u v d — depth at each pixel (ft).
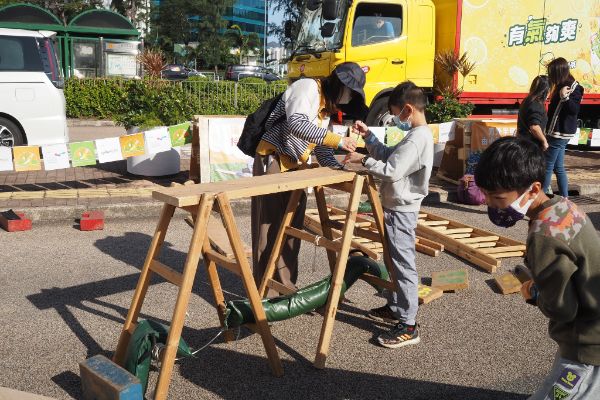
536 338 14.33
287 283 15.29
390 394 11.68
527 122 25.14
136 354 11.12
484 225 25.25
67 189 28.48
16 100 34.01
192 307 15.80
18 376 12.07
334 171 13.51
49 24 76.28
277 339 13.99
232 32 272.92
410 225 13.47
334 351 13.44
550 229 6.93
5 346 13.35
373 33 39.06
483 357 13.30
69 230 22.82
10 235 22.00
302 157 14.51
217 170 29.14
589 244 6.88
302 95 13.73
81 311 15.39
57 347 13.39
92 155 26.45
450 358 13.23
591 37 44.98
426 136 13.01
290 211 13.97
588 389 7.10
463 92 41.19
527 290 7.88
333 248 13.06
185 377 12.18
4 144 34.19
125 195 27.04
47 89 34.83
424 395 11.67
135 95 33.63
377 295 16.87
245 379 12.16
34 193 27.12
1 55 33.94
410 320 13.79
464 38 40.45
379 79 39.63
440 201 29.48
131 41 79.25
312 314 15.46
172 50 254.47
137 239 21.84
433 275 18.07
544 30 43.04
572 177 33.94
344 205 27.45
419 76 40.75
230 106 54.54
